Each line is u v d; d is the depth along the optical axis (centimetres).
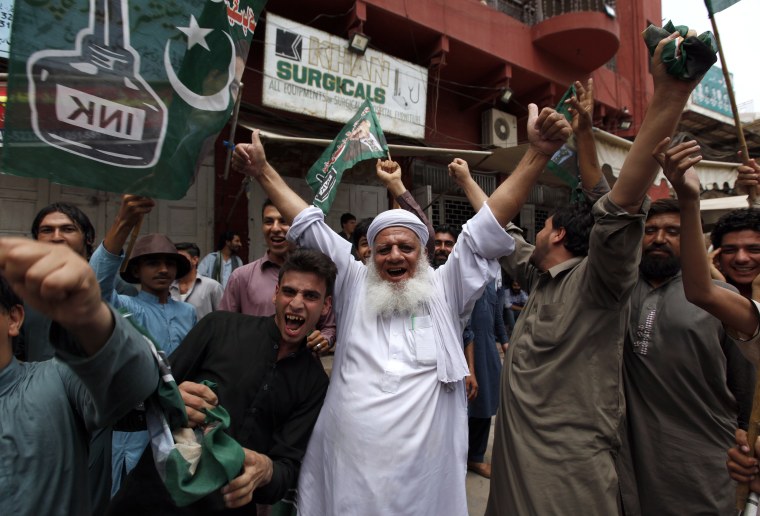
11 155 101
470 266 175
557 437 168
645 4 1009
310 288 163
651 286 199
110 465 169
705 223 545
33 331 188
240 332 174
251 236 616
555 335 177
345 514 155
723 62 229
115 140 117
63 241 202
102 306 76
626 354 196
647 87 985
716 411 179
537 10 829
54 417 110
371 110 332
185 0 132
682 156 130
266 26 540
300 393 169
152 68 124
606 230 151
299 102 566
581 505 159
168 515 146
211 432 113
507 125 823
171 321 258
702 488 173
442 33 689
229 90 143
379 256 181
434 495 161
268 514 211
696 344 179
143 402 104
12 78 102
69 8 111
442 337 173
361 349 172
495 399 340
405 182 764
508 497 179
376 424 158
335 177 327
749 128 1130
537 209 941
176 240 580
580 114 208
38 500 105
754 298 145
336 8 625
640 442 186
